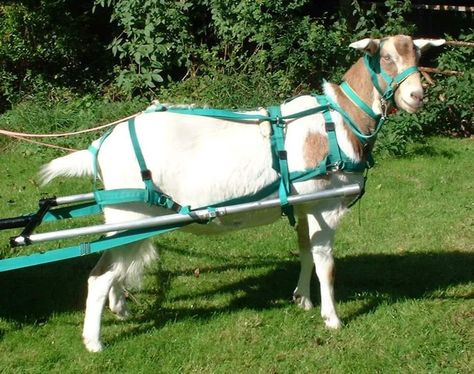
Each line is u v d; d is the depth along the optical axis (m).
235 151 2.25
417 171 4.49
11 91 5.88
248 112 2.37
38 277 2.93
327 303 2.47
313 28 5.28
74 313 2.62
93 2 6.50
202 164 2.22
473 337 2.40
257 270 3.03
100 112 5.25
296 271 3.03
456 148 4.98
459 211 3.76
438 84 5.29
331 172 2.31
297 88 5.31
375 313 2.58
